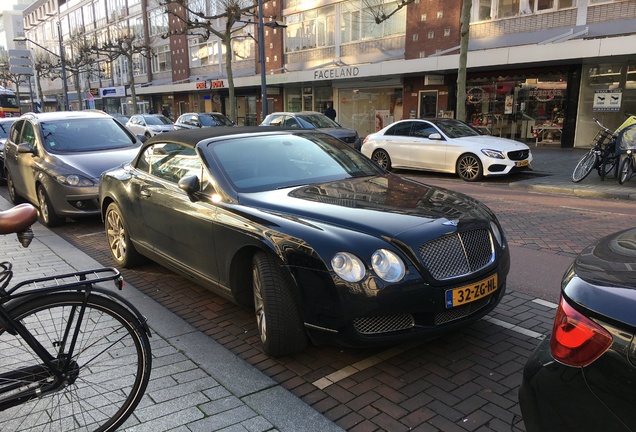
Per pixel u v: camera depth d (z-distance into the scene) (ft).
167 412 9.43
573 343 6.17
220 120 70.74
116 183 18.28
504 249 11.96
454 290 10.36
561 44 53.11
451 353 11.62
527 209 27.48
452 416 9.24
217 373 10.87
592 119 60.08
